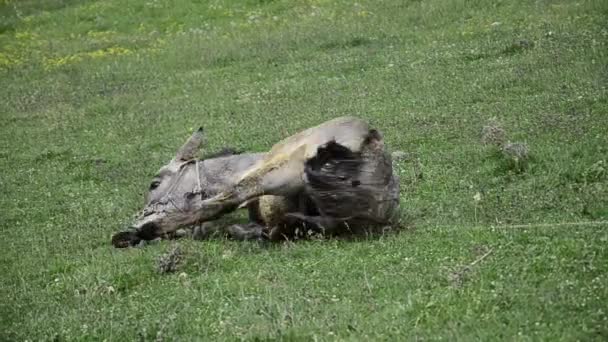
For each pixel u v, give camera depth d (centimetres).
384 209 2009
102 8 6072
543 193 2205
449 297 1582
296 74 4084
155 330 1634
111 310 1764
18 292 1947
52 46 5478
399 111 3216
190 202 2181
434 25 4569
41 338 1680
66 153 3353
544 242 1802
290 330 1530
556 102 2969
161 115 3747
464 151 2616
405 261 1811
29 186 2950
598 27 3912
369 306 1611
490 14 4534
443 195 2305
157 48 5109
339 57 4231
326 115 3303
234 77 4228
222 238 2153
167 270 1962
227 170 2202
